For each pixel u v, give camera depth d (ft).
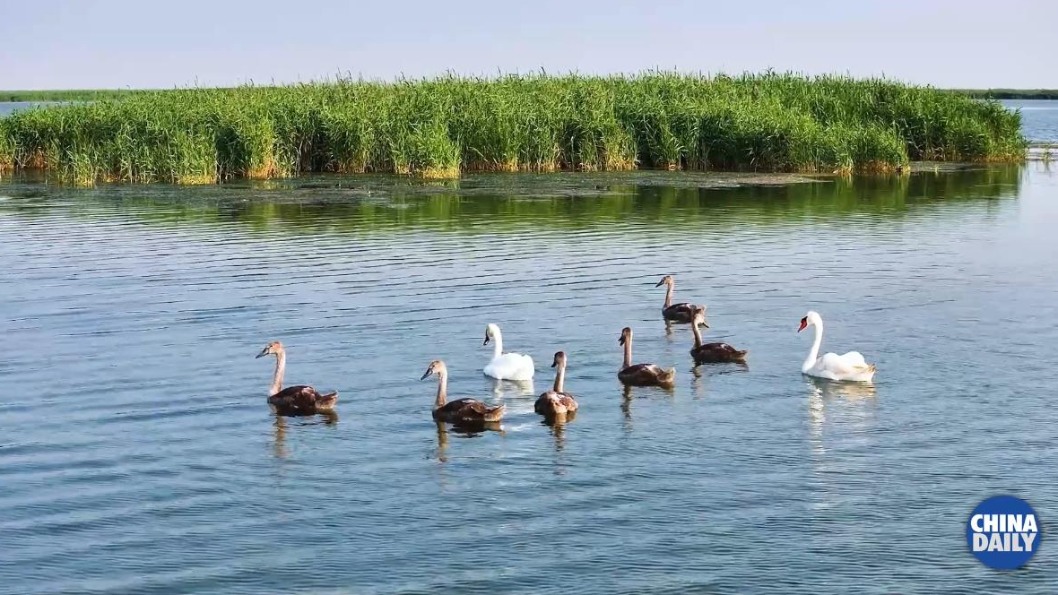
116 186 176.96
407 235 128.88
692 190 172.65
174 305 93.97
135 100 210.59
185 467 59.82
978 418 66.80
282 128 195.62
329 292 98.48
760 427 65.57
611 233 130.82
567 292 99.04
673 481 57.82
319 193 167.02
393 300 95.61
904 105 228.84
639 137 206.59
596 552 50.37
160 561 49.78
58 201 158.92
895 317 90.12
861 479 58.08
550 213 146.92
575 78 230.07
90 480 58.13
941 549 50.72
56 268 109.60
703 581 47.85
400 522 53.31
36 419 66.85
